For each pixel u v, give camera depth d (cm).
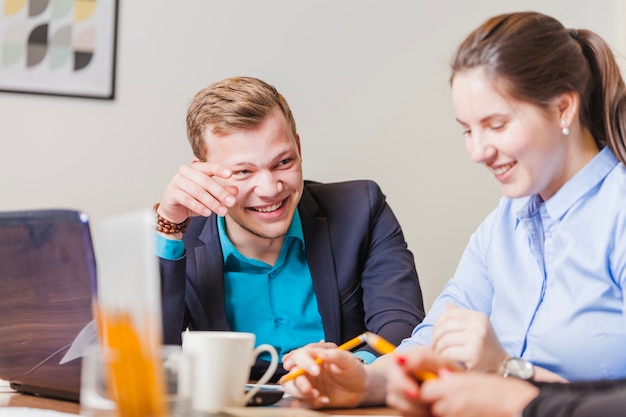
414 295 208
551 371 140
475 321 127
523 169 130
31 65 293
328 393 137
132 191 299
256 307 206
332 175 312
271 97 197
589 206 140
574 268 140
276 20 309
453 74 133
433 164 319
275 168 196
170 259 198
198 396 119
